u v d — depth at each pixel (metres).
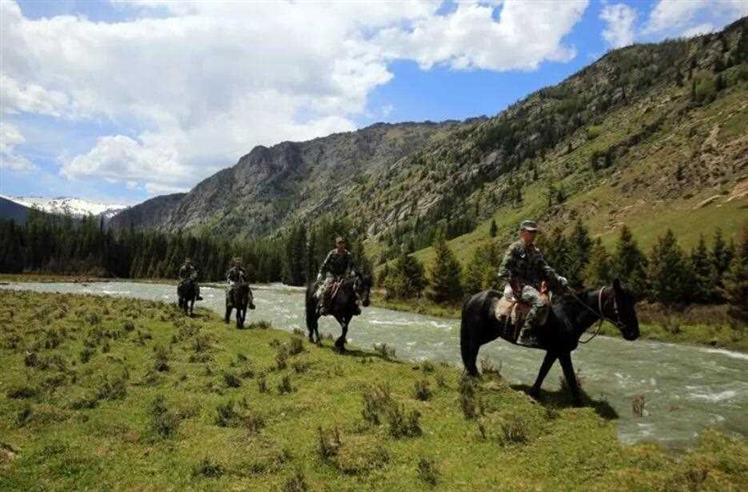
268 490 7.17
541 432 9.45
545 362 11.58
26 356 13.73
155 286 100.44
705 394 12.91
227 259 161.75
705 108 189.75
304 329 28.14
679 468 7.77
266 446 8.50
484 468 7.94
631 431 9.53
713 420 10.34
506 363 17.38
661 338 28.92
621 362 18.38
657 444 8.76
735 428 9.87
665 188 123.31
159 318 24.53
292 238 153.00
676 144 145.00
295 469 7.81
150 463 8.01
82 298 34.62
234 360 15.15
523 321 11.22
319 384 12.40
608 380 14.75
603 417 10.35
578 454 8.37
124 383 12.03
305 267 149.50
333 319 34.97
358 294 17.36
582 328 11.32
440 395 11.44
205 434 9.15
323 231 150.38
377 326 31.05
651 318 36.69
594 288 11.40
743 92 165.88
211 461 7.87
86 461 7.99
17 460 7.92
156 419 9.53
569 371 11.34
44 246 156.88
